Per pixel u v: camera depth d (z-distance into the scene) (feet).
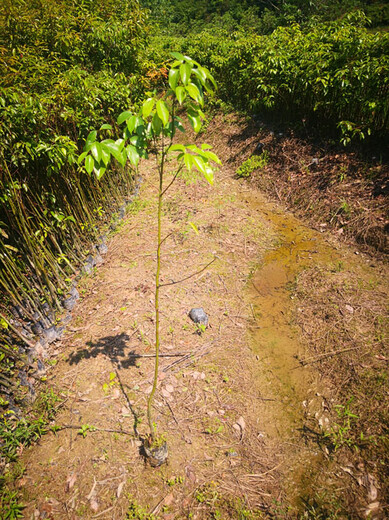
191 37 37.50
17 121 10.17
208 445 8.56
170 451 8.41
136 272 14.14
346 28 18.25
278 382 10.04
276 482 7.86
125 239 16.37
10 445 8.32
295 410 9.32
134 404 9.42
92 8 20.88
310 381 9.96
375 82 15.35
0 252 10.29
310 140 20.08
